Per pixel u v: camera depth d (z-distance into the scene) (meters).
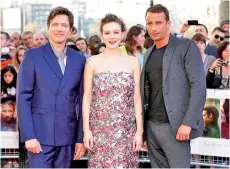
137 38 4.20
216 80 4.09
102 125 3.08
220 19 4.03
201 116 3.04
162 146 3.12
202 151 4.22
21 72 3.03
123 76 3.06
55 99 3.04
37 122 3.06
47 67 3.03
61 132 3.07
